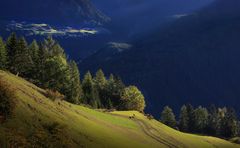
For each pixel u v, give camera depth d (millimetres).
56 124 58219
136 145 82875
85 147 60031
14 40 129000
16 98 55938
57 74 132375
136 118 127875
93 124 82875
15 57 128625
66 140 55875
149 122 129125
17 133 47062
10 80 75688
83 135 66188
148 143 94125
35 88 86688
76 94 144875
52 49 153250
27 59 133625
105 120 101500
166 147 99062
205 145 122625
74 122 73125
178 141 113812
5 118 48469
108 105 178250
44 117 62250
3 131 44625
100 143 67938
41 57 135250
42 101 74062
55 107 76438
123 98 184125
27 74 133125
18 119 52344
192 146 113938
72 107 91625
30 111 60250
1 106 48469
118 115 125125
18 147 42812
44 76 131125
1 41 122750
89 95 170750
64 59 148375
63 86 136250
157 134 114062
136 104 183625
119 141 78688
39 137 50406
